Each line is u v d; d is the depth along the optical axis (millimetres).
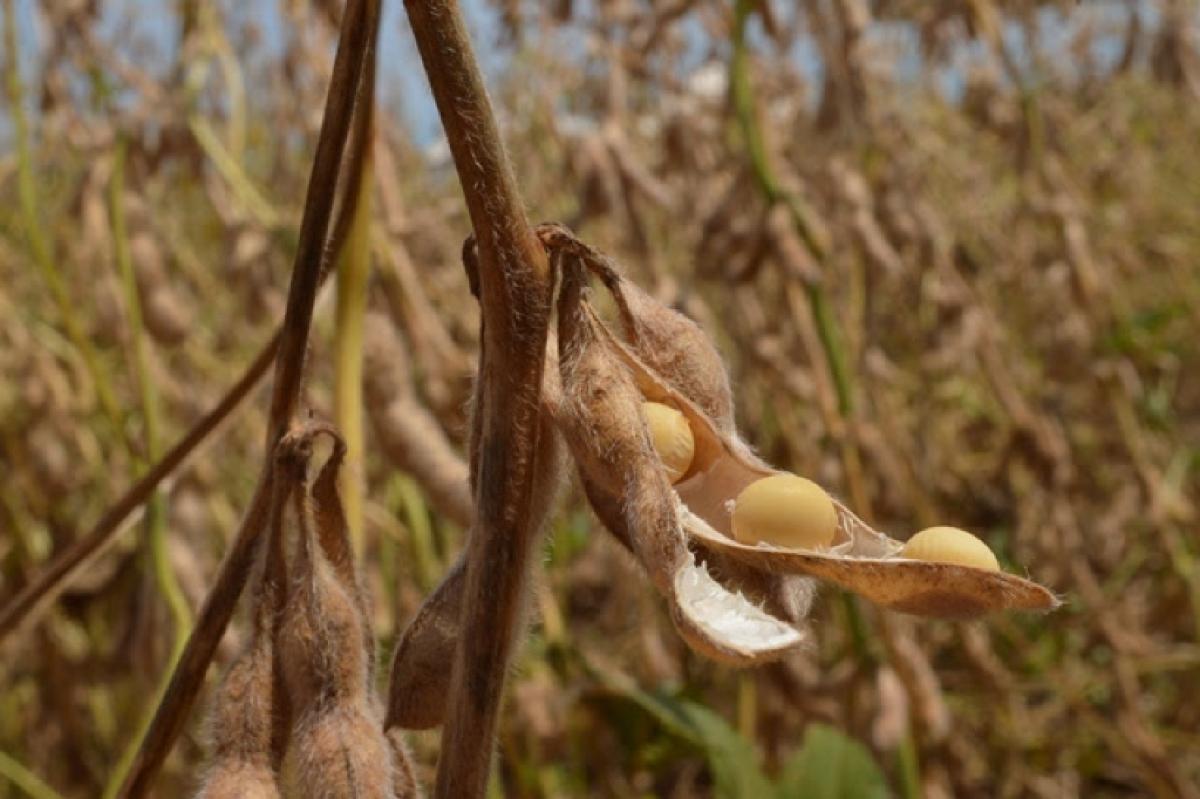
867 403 6250
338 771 1590
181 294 5723
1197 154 9078
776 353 5332
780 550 1542
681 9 5223
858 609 4402
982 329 5734
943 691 6043
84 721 5754
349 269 2633
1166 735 6227
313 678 1654
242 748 1650
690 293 5027
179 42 4699
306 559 1684
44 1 4680
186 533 3975
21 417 5637
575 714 5297
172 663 3473
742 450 1713
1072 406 7453
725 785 3779
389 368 3102
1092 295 6195
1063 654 6270
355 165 2316
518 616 1548
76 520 6043
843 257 5707
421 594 4805
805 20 5480
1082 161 8289
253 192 4621
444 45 1419
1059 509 6055
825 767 3852
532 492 1514
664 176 5652
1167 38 6387
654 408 1683
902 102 6730
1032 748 6352
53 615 5430
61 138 5457
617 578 6094
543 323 1493
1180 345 8102
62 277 5859
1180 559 6297
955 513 7363
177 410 5223
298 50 5027
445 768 1520
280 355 1690
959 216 7457
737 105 4566
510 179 1465
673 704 4000
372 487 5492
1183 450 7066
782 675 4680
